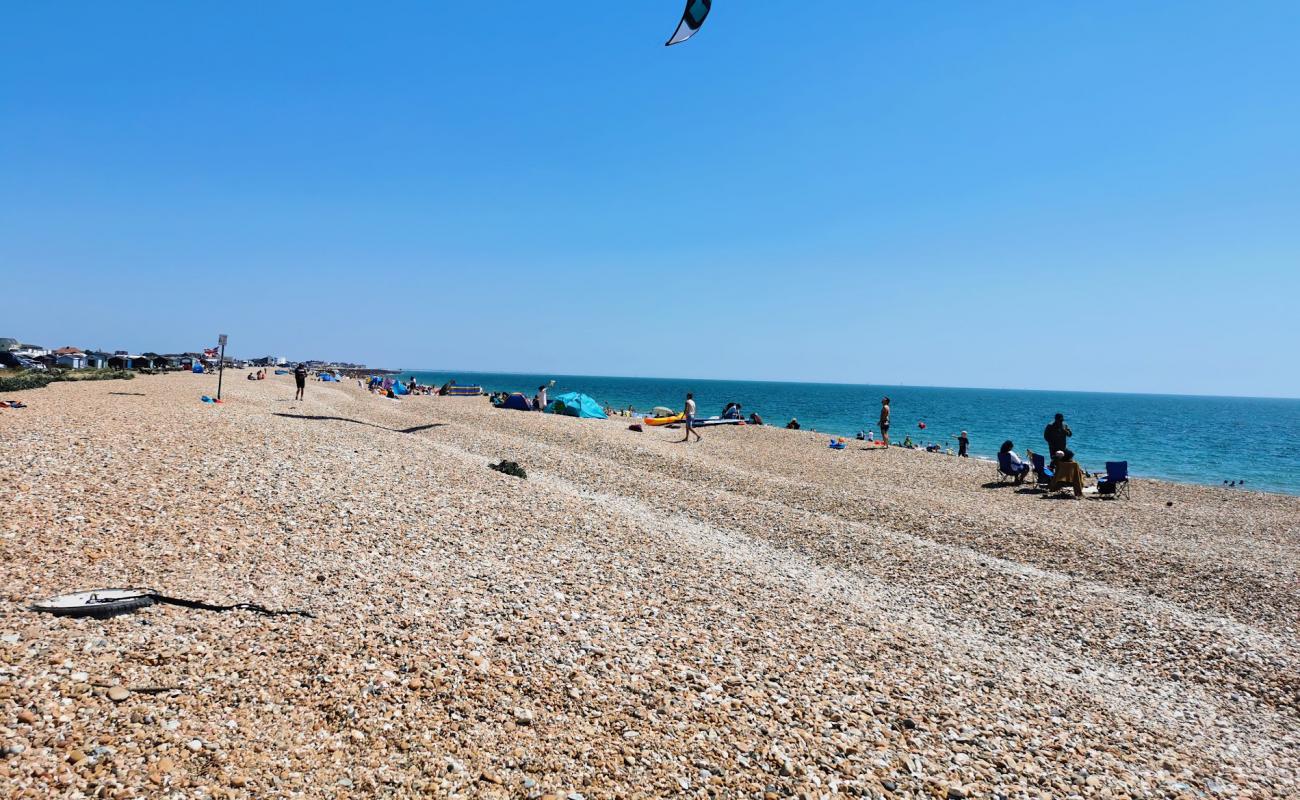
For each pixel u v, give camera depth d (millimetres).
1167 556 16156
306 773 5430
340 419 29562
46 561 8445
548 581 10914
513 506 15570
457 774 5750
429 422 33656
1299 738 8641
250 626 7664
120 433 16547
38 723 5270
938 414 121062
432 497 15117
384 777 5555
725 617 10445
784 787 6262
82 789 4719
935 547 16219
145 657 6574
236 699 6203
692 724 7133
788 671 8766
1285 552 17391
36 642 6414
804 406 132000
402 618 8562
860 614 11484
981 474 28516
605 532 14625
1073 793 6824
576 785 5859
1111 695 9398
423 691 6922
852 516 19453
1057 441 25562
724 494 21109
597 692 7504
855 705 8078
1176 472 44812
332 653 7371
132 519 10445
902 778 6676
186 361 96625
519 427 34219
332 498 13555
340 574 9781
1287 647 11367
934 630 11203
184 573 8844
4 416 17438
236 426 20469
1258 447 67375
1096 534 18125
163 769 5094
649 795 5883
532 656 8094
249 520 11406
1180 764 7691
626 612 10039
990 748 7500
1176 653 10984
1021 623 11945
